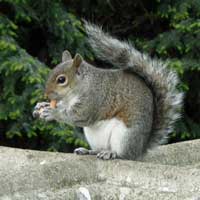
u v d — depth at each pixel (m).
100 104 9.38
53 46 14.57
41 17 14.27
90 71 9.45
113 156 9.25
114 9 16.12
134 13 16.50
